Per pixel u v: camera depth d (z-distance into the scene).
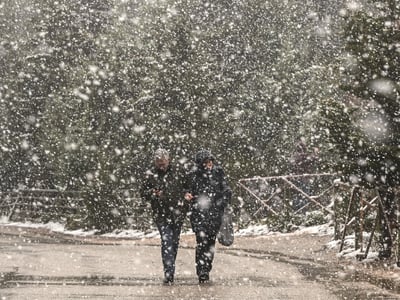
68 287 8.46
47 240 18.28
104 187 21.81
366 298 7.56
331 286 8.59
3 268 10.63
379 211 11.16
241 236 17.98
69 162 24.59
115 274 9.97
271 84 26.05
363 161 10.25
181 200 9.33
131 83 25.73
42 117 27.41
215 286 8.68
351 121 10.59
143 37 26.02
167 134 22.64
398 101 10.25
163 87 23.58
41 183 28.11
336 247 13.46
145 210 21.09
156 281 9.22
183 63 24.11
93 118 25.39
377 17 10.50
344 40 10.87
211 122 23.36
